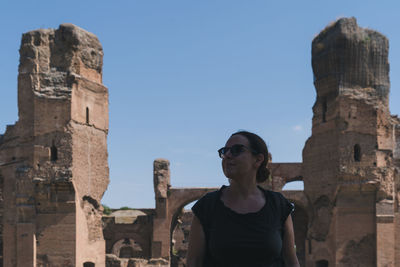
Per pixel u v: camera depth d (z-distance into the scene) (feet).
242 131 15.52
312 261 147.43
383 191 139.74
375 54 147.23
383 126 144.56
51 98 129.29
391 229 138.72
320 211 147.43
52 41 133.90
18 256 123.95
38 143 128.36
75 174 127.75
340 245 137.59
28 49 131.75
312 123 153.28
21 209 125.08
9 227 130.00
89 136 135.85
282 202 15.08
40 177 126.52
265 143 15.49
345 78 144.46
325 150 146.51
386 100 146.61
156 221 181.98
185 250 225.15
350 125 141.59
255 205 14.64
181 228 232.32
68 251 124.16
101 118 142.00
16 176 127.13
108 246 196.34
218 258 14.08
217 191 15.30
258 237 13.99
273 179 184.85
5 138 138.62
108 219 198.70
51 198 126.31
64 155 127.24
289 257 15.14
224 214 14.38
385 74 147.84
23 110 130.72
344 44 144.46
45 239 124.98
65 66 133.08
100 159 140.15
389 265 137.39
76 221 125.49
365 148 141.59
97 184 138.10
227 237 13.97
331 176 143.23
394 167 153.79
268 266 14.12
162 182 183.83
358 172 139.54
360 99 143.13
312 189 150.51
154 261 170.30
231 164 14.89
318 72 152.15
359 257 137.59
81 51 136.67
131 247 233.14
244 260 13.97
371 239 138.62
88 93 137.18
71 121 128.77
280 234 14.78
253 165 15.15
